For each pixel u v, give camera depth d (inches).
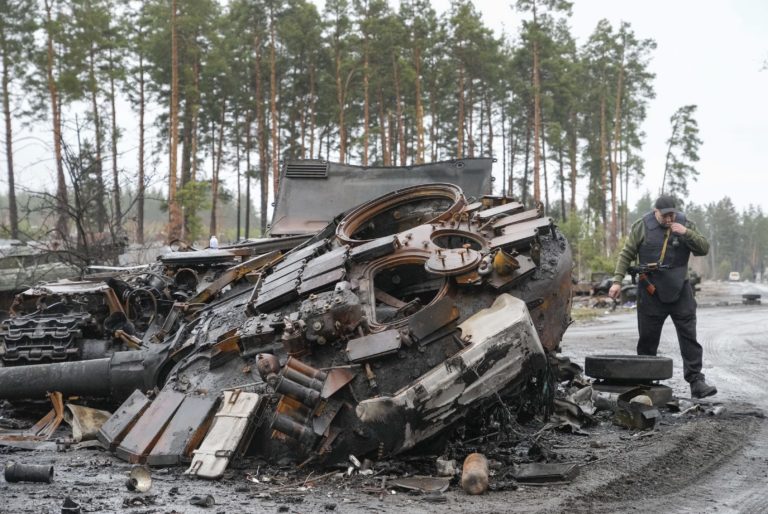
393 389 216.8
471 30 1836.9
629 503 193.2
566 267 257.8
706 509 188.5
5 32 1314.0
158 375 291.3
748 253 6013.8
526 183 2343.8
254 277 314.5
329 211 413.1
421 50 1731.1
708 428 286.8
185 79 1627.7
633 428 293.3
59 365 304.8
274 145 1621.6
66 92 1325.0
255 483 209.0
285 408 218.7
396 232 316.5
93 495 194.5
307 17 1731.1
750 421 303.7
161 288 356.5
